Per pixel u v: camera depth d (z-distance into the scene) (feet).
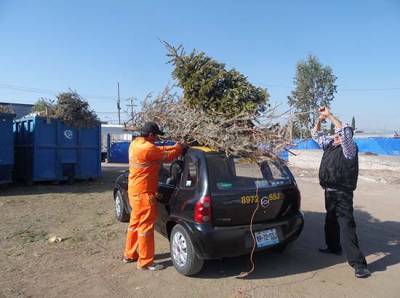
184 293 15.99
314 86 178.09
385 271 18.40
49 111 43.68
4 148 39.60
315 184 49.06
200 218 16.80
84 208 32.01
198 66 22.62
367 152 130.41
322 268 18.83
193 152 18.58
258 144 18.99
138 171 18.49
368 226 26.89
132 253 19.31
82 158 46.78
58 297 15.65
